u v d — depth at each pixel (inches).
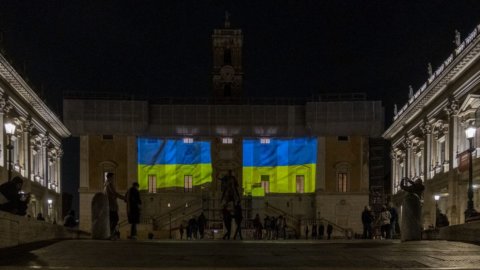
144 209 2790.4
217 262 485.1
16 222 650.2
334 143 2856.8
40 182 2677.2
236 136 2871.6
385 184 3535.9
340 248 637.3
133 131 2815.0
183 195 2810.0
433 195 2271.2
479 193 1820.9
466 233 807.1
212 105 2888.8
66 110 2790.4
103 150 2815.0
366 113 2819.9
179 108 2881.4
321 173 2834.6
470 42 1695.4
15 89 2150.6
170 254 554.3
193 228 1854.1
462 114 1926.7
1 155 1973.4
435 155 2308.1
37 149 2662.4
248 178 2859.3
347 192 2815.0
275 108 2896.2
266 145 2878.9
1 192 696.4
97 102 2802.7
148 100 2910.9
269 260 501.7
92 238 856.9
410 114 2556.6
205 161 2859.3
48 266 446.9
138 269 426.6
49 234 807.7
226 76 3093.0
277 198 2837.1
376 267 451.2
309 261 494.9
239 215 1336.1
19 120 2297.0
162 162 2837.1
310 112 2842.0
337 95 2915.8
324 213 2800.2
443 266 457.4
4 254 544.7
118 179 2805.1
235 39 3152.1
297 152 2871.6
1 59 1841.8
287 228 2662.4
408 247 653.9
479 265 466.0
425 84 2353.6
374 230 2167.8
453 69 1884.8
